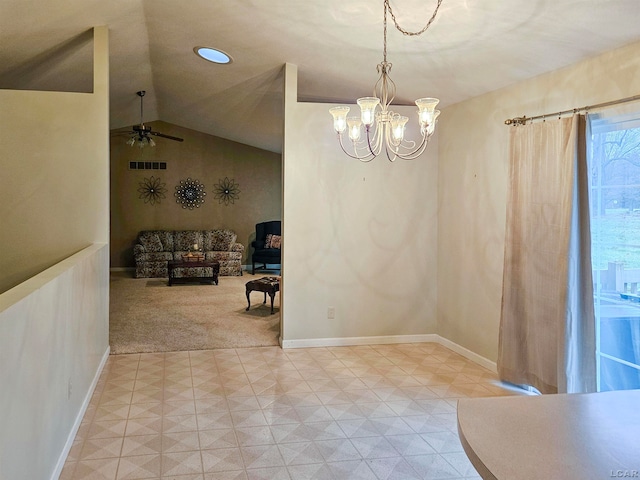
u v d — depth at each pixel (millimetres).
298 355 4645
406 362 4441
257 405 3457
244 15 3746
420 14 3135
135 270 9680
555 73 3475
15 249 4254
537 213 3523
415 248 5051
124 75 5789
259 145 10000
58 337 2512
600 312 3205
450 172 4832
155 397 3588
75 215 4324
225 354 4660
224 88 6027
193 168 10234
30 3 3510
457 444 2900
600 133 3162
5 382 1663
